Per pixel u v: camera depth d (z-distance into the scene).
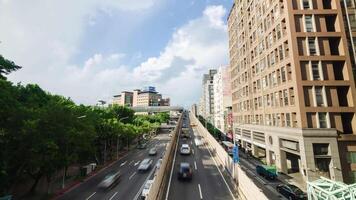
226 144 69.56
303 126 34.84
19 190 32.41
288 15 38.44
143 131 85.44
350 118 36.44
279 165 42.53
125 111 89.44
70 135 30.48
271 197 29.38
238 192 25.89
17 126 25.25
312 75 36.47
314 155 34.06
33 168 27.97
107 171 42.81
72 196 28.66
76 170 46.03
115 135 54.69
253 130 57.97
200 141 67.50
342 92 37.66
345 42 37.25
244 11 65.62
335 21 38.66
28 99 35.50
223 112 114.75
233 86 80.56
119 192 29.22
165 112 179.50
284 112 40.66
